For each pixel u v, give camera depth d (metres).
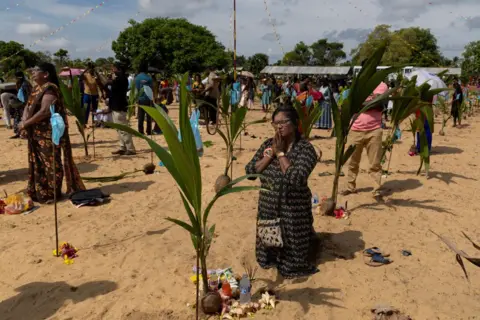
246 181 6.20
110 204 5.29
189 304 3.10
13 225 4.55
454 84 13.69
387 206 5.33
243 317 2.94
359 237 4.35
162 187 6.04
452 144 10.15
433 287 3.40
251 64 51.09
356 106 4.39
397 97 4.36
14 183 6.19
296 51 60.84
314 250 3.76
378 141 5.34
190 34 46.16
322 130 12.07
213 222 4.70
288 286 3.35
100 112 8.81
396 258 3.88
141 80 9.27
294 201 3.35
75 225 4.57
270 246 3.40
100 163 7.39
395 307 3.10
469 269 3.71
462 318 2.98
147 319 2.92
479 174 7.11
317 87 12.14
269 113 17.17
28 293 3.23
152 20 45.97
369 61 4.01
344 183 6.35
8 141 9.50
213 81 11.26
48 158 5.11
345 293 3.28
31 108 5.04
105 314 2.97
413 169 7.41
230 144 5.79
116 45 44.66
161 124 2.34
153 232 4.43
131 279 3.46
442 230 4.60
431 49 43.66
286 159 3.28
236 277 3.39
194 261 3.79
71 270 3.60
